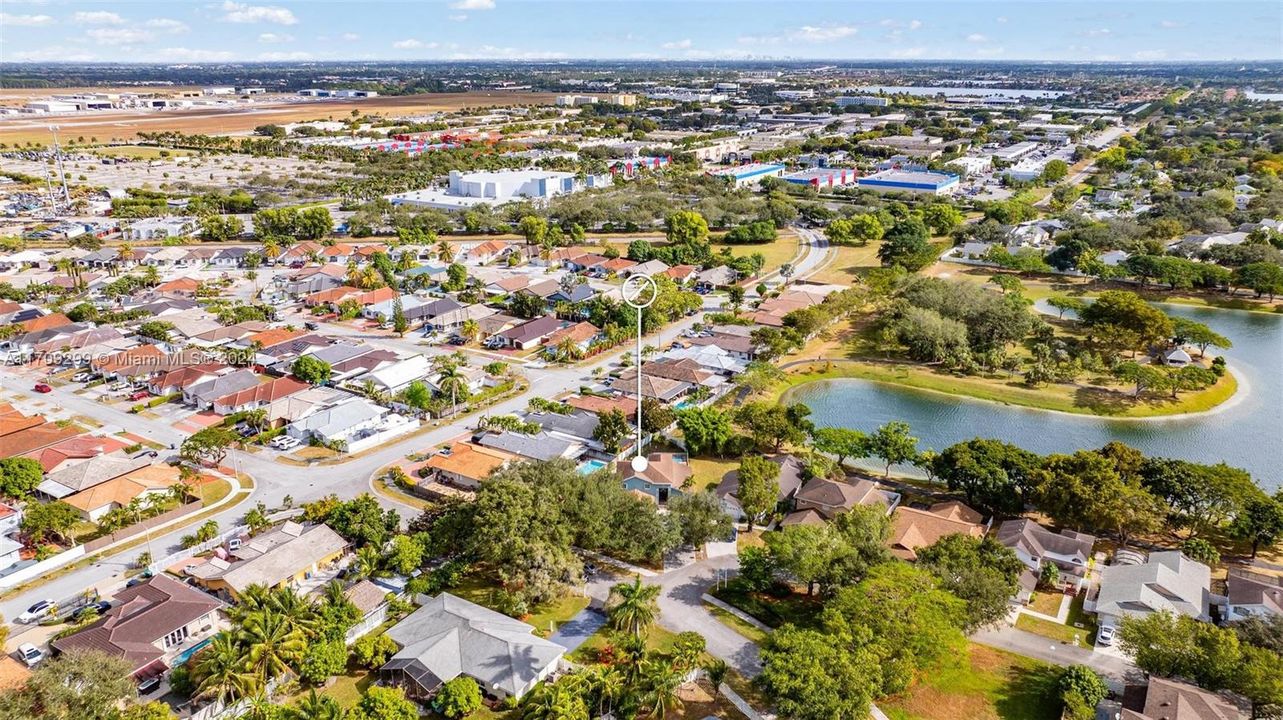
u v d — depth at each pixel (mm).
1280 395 141750
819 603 83000
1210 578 86188
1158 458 101125
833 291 187250
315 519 93438
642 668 66500
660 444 120188
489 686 68500
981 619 74188
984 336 158625
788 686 62031
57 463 104750
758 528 98250
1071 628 80188
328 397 130125
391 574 85750
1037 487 96188
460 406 131000
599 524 86125
